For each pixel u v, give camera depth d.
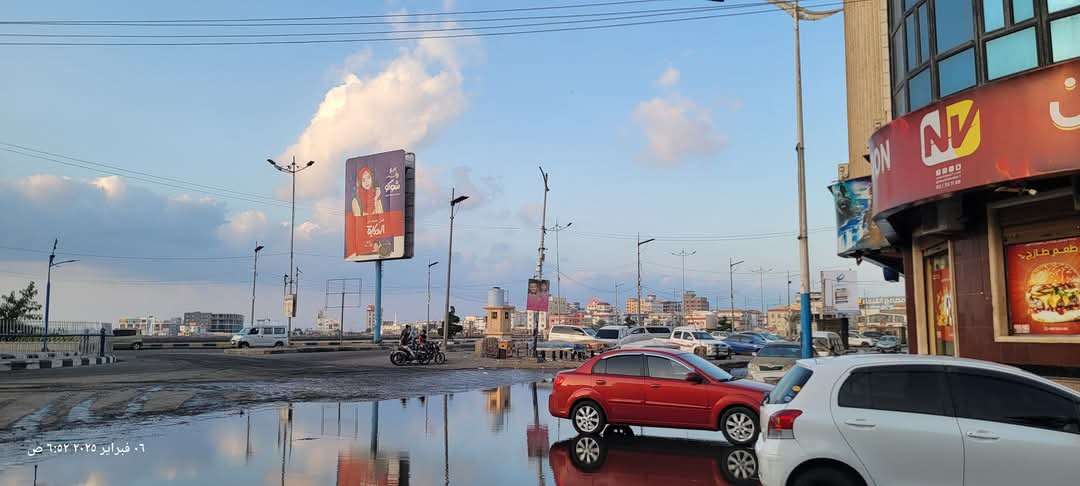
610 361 12.07
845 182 23.05
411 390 21.34
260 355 40.00
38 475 8.60
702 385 11.32
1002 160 12.03
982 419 6.13
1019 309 13.66
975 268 14.48
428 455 10.24
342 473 8.93
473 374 27.95
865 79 24.64
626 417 11.67
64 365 29.16
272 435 12.05
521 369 31.61
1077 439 5.89
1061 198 12.98
